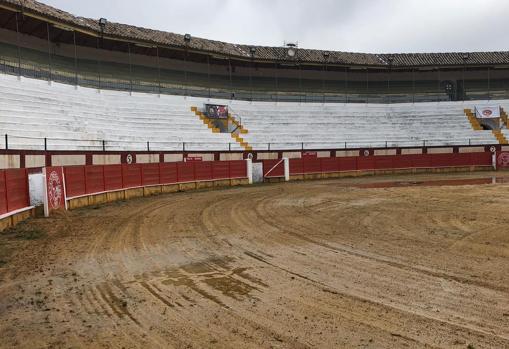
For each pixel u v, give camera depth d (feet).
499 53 132.26
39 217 39.75
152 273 20.95
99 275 20.72
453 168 106.22
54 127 69.05
